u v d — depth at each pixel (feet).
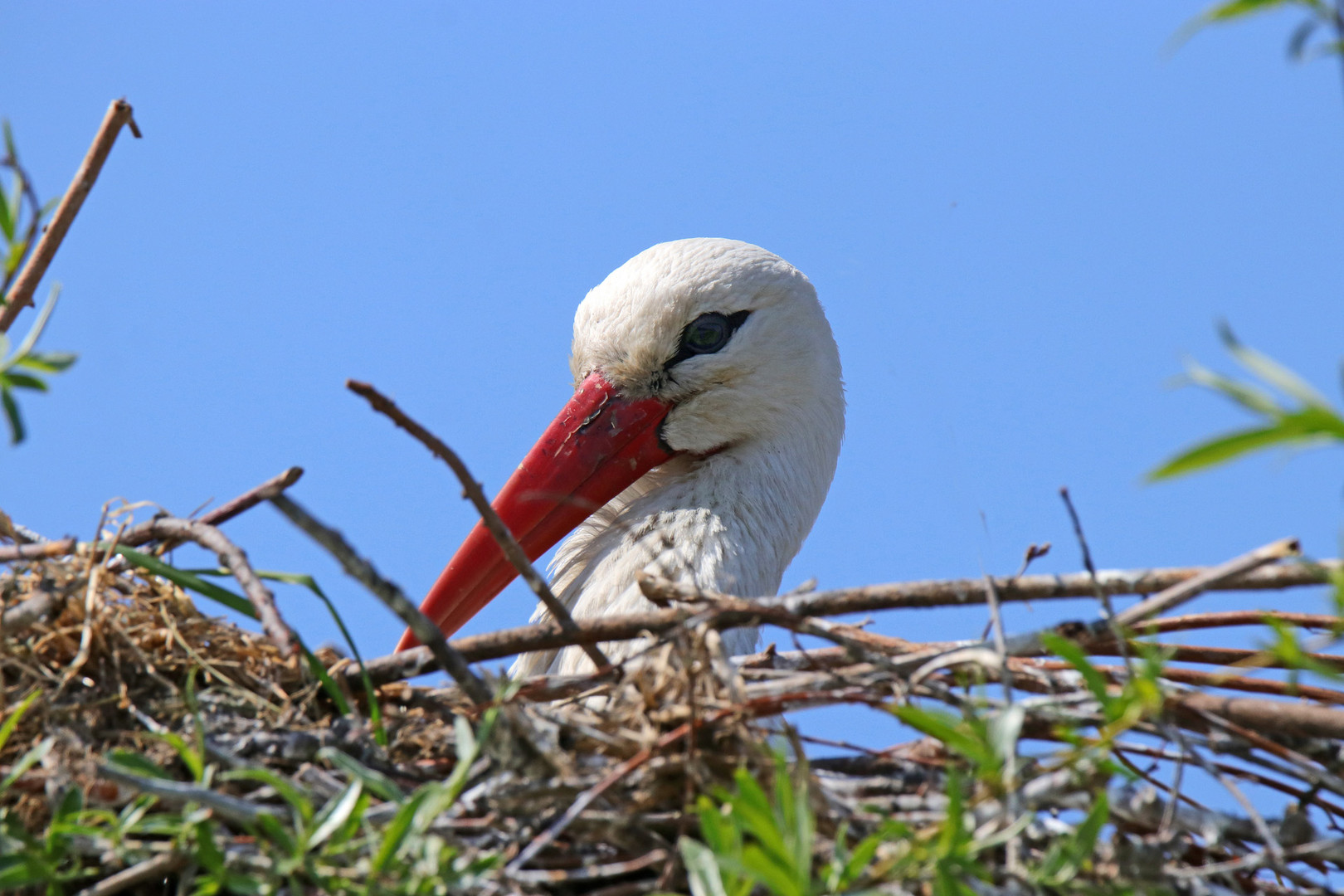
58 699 22.03
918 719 17.85
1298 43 15.83
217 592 22.70
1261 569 20.03
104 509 24.16
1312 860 21.35
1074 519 20.67
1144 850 19.58
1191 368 15.10
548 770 19.71
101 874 20.06
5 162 19.98
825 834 19.83
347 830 17.99
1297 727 21.27
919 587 22.00
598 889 19.94
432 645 20.42
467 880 17.80
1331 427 14.35
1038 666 23.47
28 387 19.99
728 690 20.85
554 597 22.50
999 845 19.49
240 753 21.18
